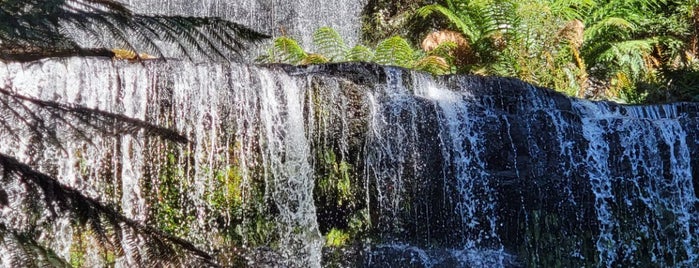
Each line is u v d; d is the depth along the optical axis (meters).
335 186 6.23
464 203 6.64
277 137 6.07
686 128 7.58
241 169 5.97
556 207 6.96
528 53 9.89
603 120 7.36
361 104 6.32
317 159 6.18
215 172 5.89
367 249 6.35
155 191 5.66
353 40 12.01
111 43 2.87
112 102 5.54
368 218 6.35
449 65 10.01
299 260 6.12
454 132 6.67
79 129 2.65
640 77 10.34
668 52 11.00
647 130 7.41
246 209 5.98
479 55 10.18
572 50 10.09
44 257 2.32
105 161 5.38
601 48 10.63
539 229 6.88
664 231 7.34
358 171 6.29
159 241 2.55
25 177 2.41
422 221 6.51
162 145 5.68
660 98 9.77
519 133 6.89
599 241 7.14
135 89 5.66
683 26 11.11
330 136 6.20
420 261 6.43
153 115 5.71
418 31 11.80
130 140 5.50
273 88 6.14
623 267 7.22
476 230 6.67
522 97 7.12
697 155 7.53
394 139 6.41
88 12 2.55
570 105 7.48
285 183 6.09
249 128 6.01
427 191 6.51
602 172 7.20
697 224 7.46
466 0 10.66
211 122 5.89
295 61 8.77
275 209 6.07
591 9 11.23
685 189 7.46
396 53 9.09
